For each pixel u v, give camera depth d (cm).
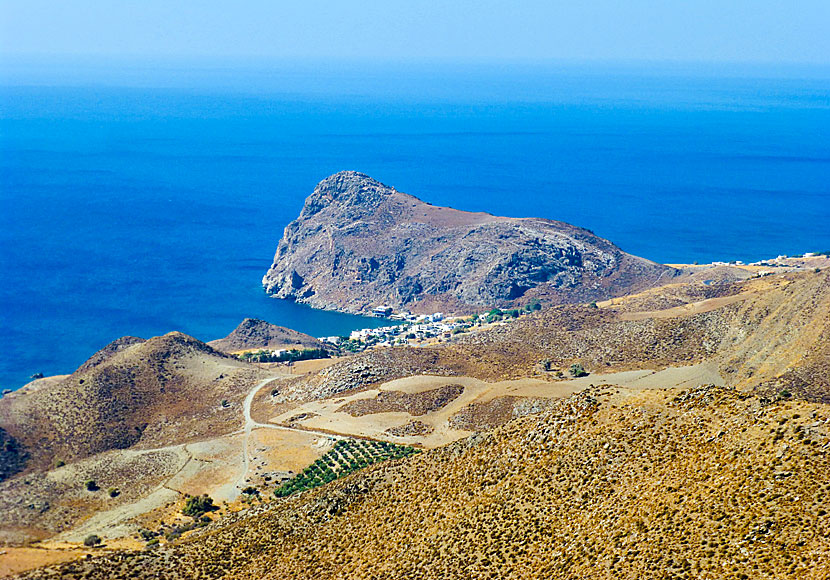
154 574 9481
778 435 8069
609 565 7419
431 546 8850
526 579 7781
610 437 9200
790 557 6594
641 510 7950
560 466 9144
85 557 10006
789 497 7250
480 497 9294
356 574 8869
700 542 7188
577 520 8275
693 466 8244
